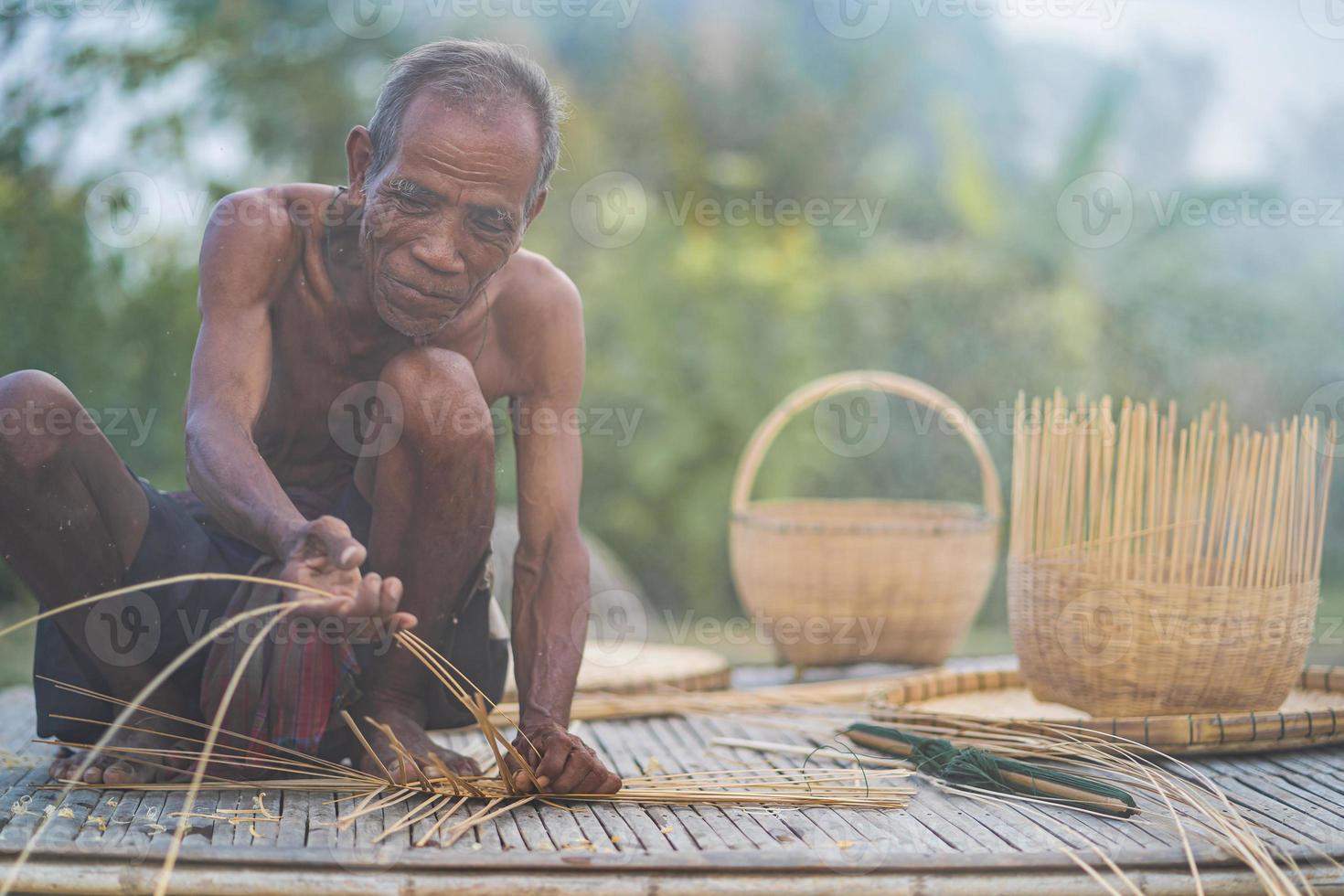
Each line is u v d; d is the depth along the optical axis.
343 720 1.87
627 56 7.88
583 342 2.06
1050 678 2.39
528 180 1.70
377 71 5.98
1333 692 2.62
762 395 6.32
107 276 4.79
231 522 1.63
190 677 1.90
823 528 3.50
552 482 2.01
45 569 1.74
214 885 1.42
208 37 5.36
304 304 1.86
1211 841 1.57
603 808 1.76
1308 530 2.31
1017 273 6.62
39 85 4.67
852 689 3.04
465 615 1.97
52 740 1.94
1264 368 6.98
